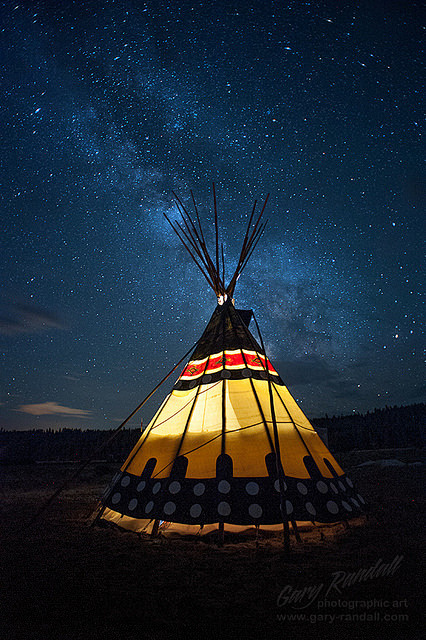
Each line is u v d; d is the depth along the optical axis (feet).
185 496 11.85
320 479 12.74
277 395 15.01
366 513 13.60
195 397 14.74
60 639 5.90
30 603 7.20
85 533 12.30
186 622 6.38
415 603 7.09
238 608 6.89
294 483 12.16
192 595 7.45
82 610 6.87
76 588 7.86
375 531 11.89
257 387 14.66
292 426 14.11
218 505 11.35
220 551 10.13
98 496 21.02
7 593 7.68
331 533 11.69
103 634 6.03
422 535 11.46
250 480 11.90
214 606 6.97
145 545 10.77
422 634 6.01
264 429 13.25
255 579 8.23
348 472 31.19
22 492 23.12
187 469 12.56
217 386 14.64
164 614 6.69
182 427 14.16
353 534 11.55
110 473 35.58
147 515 11.93
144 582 8.14
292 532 11.39
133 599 7.30
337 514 12.01
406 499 17.95
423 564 9.08
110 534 12.02
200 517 11.24
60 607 7.01
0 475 33.76
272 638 5.87
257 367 15.38
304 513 11.51
